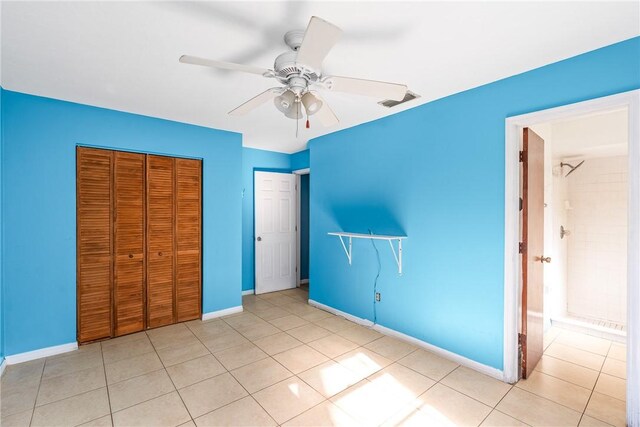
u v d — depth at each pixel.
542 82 2.03
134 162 3.04
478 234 2.36
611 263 3.47
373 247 3.22
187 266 3.39
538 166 2.50
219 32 1.66
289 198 4.98
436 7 1.45
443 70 2.09
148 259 3.14
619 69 1.74
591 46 1.79
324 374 2.31
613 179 3.48
